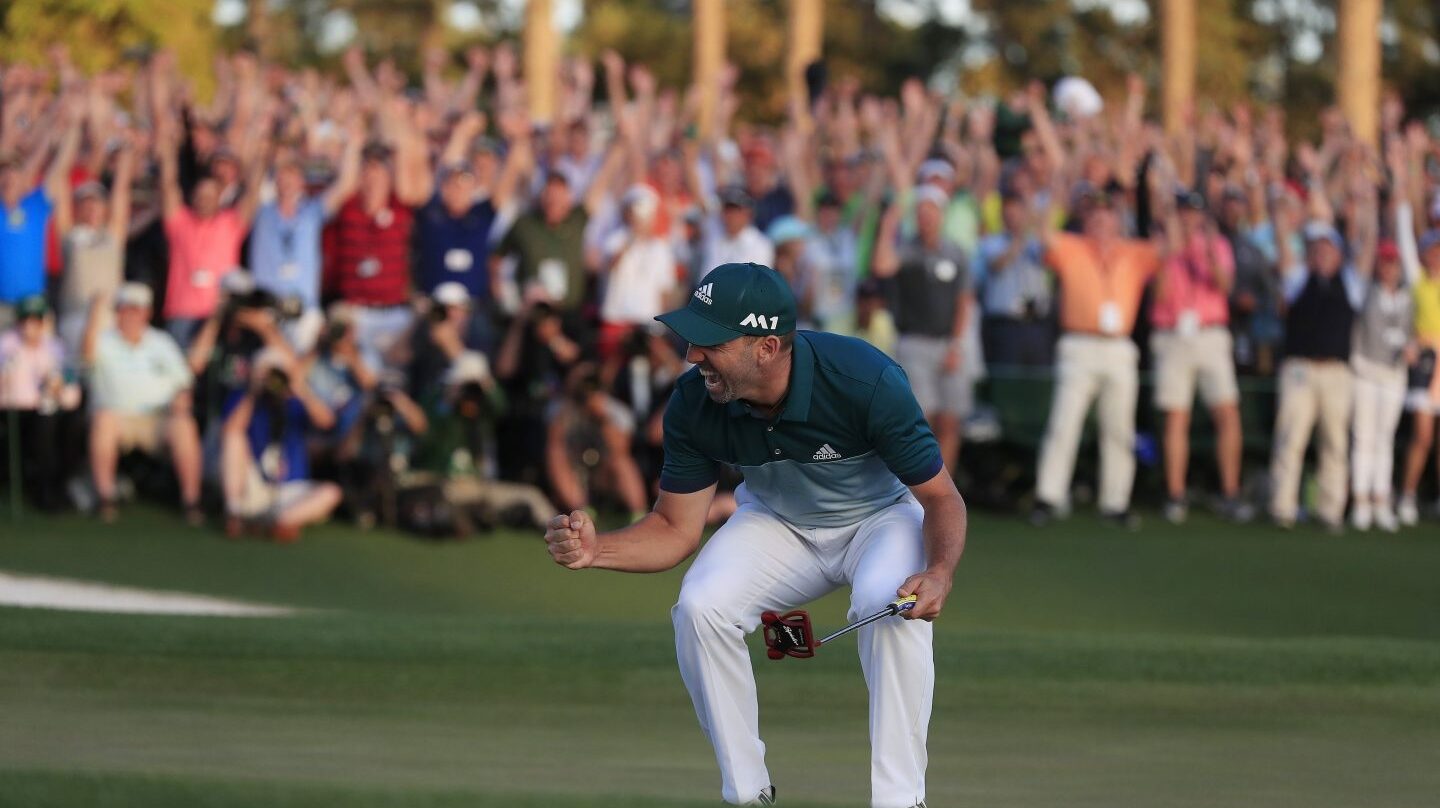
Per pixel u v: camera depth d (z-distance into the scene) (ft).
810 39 242.78
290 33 427.74
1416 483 159.22
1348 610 114.21
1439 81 395.14
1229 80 396.37
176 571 116.98
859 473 51.13
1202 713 68.85
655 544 52.37
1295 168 173.47
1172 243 149.89
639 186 148.77
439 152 159.33
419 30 421.18
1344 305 148.87
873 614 48.73
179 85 160.97
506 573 119.96
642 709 68.95
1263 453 158.51
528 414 140.26
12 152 150.41
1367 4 223.30
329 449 135.33
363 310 139.74
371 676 73.36
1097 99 170.30
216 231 140.97
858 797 53.47
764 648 80.94
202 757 56.70
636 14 408.67
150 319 147.84
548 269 140.77
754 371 48.70
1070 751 61.31
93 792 41.91
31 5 275.18
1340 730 65.82
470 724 64.85
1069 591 118.21
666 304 142.41
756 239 142.41
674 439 52.08
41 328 136.56
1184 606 114.11
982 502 152.66
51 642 77.97
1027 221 151.33
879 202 149.48
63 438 137.59
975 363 148.25
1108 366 145.59
